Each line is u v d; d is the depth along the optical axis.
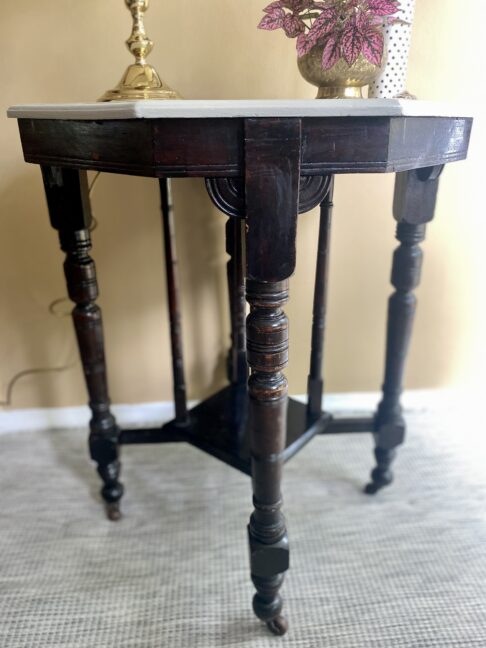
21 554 0.83
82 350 0.80
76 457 1.07
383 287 1.08
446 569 0.80
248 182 0.48
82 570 0.80
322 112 0.46
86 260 0.75
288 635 0.70
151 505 0.94
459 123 0.64
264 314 0.54
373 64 0.57
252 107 0.45
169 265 0.83
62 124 0.57
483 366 1.18
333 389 1.18
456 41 0.88
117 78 0.87
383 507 0.93
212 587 0.77
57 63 0.85
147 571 0.80
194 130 0.46
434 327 1.13
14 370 1.10
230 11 0.84
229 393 0.95
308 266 0.98
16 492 0.97
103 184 0.95
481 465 1.03
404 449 1.08
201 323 1.08
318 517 0.90
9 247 0.98
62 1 0.82
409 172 0.70
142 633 0.70
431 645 0.69
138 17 0.63
